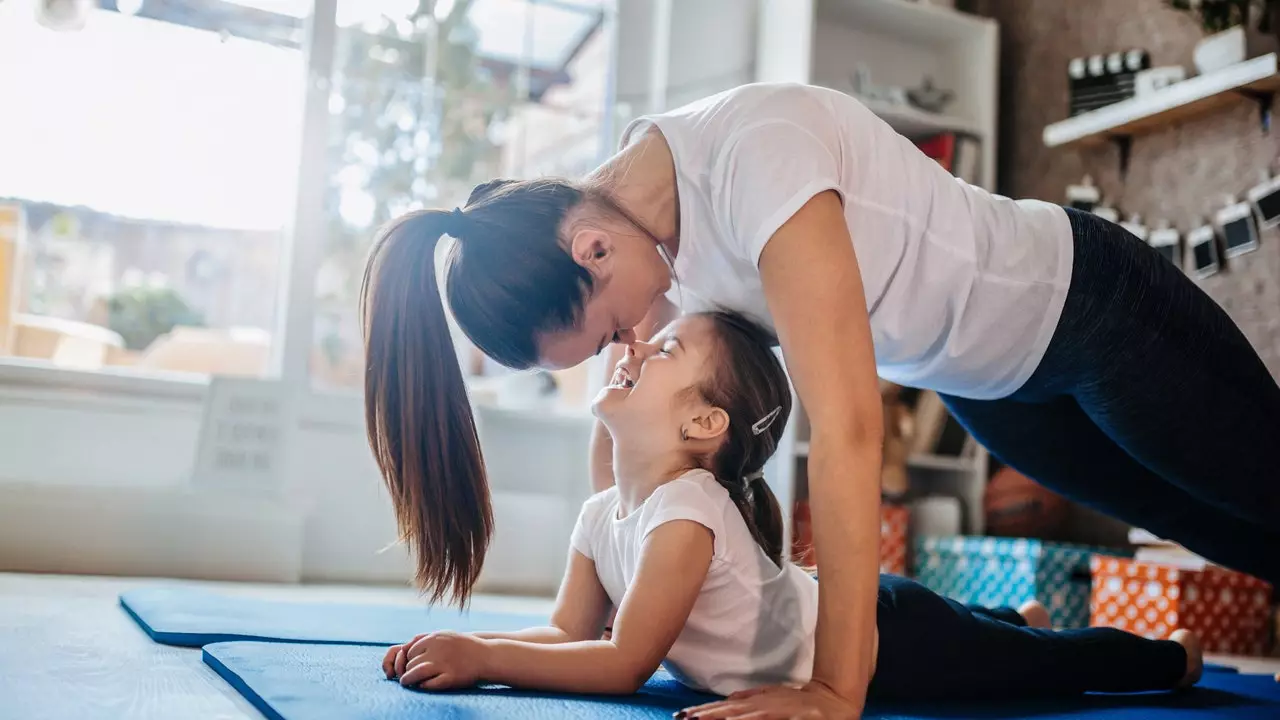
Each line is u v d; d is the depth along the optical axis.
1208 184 3.13
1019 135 3.87
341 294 3.57
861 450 1.09
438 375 1.29
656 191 1.29
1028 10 3.89
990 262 1.37
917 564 3.45
